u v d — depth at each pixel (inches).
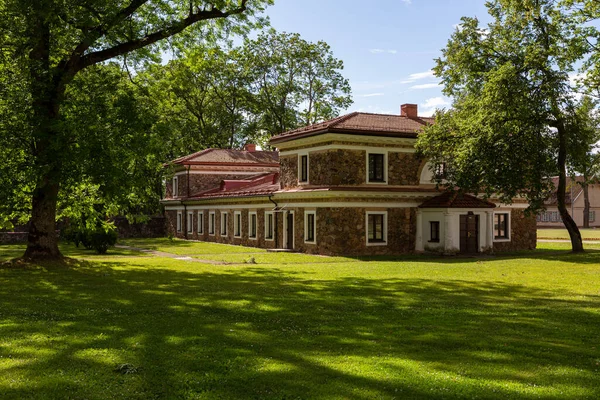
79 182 795.4
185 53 1010.1
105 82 818.8
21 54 756.0
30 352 322.0
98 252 1227.9
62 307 483.2
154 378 276.7
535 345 349.4
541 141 1114.7
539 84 1095.0
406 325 412.8
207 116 2470.5
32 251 867.4
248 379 275.4
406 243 1243.8
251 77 2279.8
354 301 532.1
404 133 1233.4
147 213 2241.6
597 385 269.7
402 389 261.7
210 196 1755.7
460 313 468.4
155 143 779.4
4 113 761.6
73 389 261.1
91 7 778.8
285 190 1326.3
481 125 1095.0
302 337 367.2
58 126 704.4
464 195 1222.9
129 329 387.9
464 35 1179.9
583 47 1052.5
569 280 717.9
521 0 1101.7
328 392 257.4
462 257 1138.0
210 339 358.3
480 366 300.7
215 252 1298.0
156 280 702.5
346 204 1173.1
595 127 1569.9
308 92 2311.8
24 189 826.8
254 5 950.4
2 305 491.5
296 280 714.2
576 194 3097.9
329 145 1180.5
